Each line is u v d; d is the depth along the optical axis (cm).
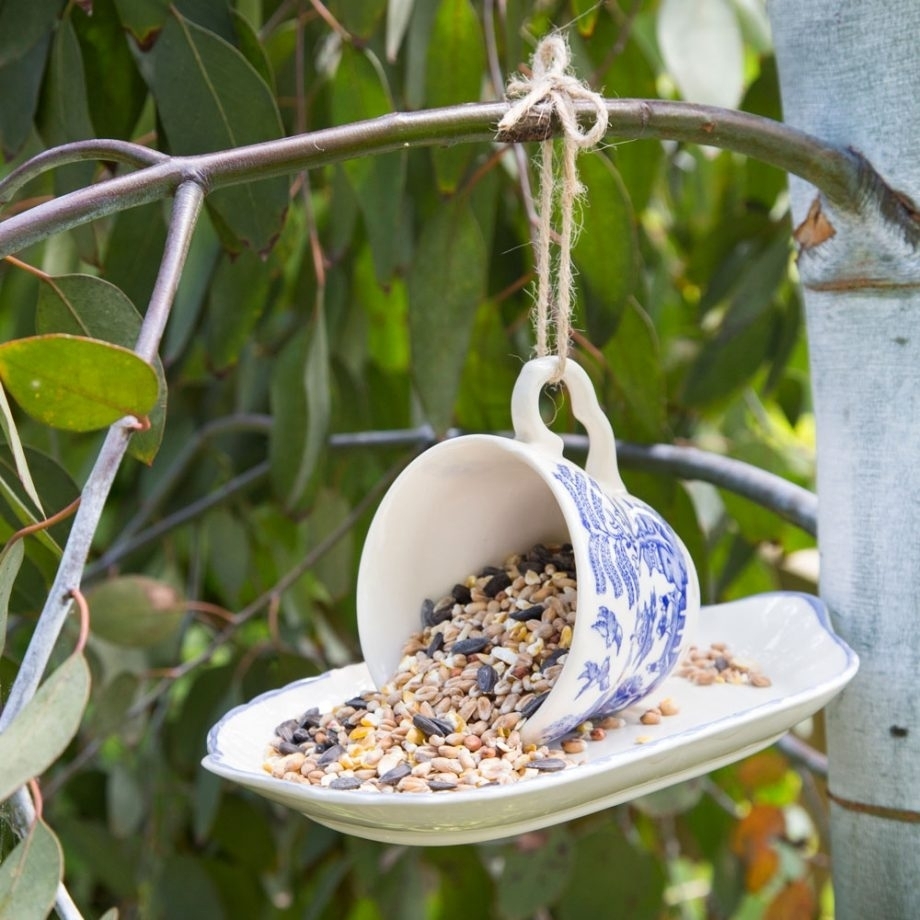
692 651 104
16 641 179
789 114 96
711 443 218
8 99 118
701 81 142
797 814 229
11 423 68
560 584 93
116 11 118
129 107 122
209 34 107
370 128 74
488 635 92
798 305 168
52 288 86
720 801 191
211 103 109
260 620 204
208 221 151
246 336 143
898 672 95
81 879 194
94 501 58
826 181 87
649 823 216
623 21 150
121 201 68
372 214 131
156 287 65
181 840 198
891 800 95
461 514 96
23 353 60
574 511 83
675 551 94
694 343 205
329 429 155
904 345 92
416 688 90
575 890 164
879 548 95
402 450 183
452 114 76
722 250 174
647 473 143
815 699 81
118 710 161
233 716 89
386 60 158
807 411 226
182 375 183
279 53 152
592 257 123
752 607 107
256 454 189
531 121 77
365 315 183
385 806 67
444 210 126
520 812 70
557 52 79
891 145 88
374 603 94
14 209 129
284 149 73
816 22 91
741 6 172
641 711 93
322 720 91
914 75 87
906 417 92
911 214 89
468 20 129
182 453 179
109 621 150
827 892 245
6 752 53
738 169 196
